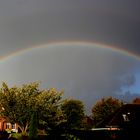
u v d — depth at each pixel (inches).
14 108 1910.7
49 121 1905.8
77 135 1754.4
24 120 1935.3
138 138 906.7
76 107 3292.3
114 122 2070.6
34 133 1480.1
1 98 1924.2
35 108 1887.3
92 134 1690.5
